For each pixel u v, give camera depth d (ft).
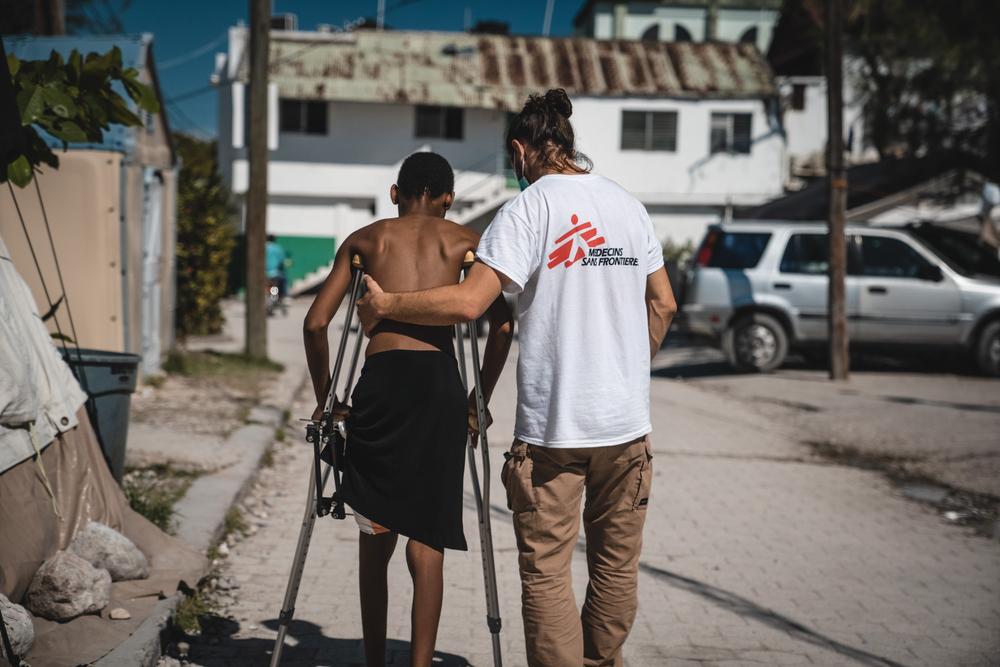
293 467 24.59
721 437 30.04
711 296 44.21
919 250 43.78
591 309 10.10
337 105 96.53
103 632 12.07
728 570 17.34
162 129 35.06
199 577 14.56
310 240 97.71
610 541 10.71
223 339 52.13
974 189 59.88
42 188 28.09
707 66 100.68
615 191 10.54
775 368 44.98
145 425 26.22
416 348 10.55
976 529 20.95
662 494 22.84
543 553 10.32
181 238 47.80
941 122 59.31
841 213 41.16
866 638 14.26
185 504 18.51
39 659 11.15
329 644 13.24
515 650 13.38
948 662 13.46
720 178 98.63
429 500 10.32
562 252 10.04
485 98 94.22
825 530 20.29
